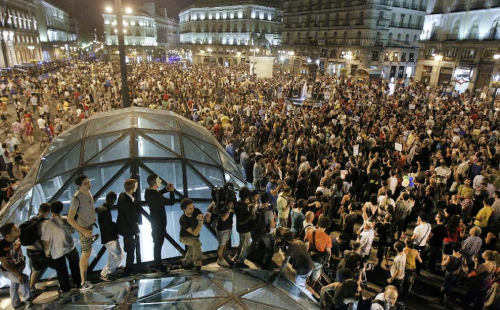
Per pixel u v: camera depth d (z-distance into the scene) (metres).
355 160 12.06
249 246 5.97
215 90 28.67
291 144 13.48
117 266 5.62
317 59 58.59
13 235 4.75
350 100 23.19
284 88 31.70
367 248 6.75
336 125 17.47
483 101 26.75
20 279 4.93
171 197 5.81
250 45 69.31
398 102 24.53
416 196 9.77
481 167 11.20
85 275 5.38
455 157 12.29
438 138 14.79
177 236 6.73
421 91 33.38
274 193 8.17
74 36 127.00
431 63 41.69
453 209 8.36
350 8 52.56
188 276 5.33
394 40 51.66
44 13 78.75
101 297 4.70
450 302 6.64
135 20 95.50
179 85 30.69
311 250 5.89
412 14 53.41
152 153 7.33
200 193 7.50
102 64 61.62
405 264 6.47
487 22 35.62
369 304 5.48
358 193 11.16
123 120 8.33
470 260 6.56
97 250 6.30
